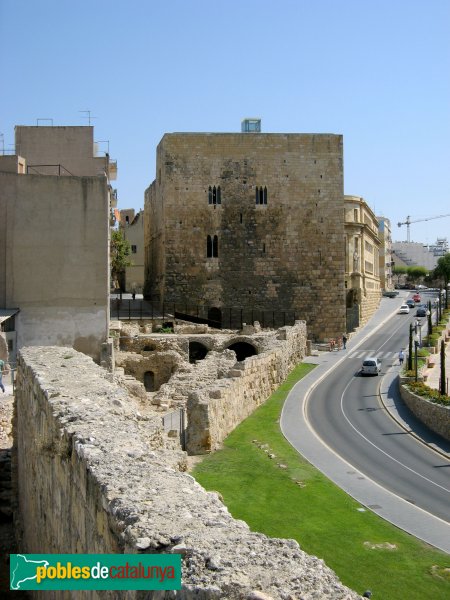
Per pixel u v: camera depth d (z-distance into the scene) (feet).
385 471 101.09
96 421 39.45
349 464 103.81
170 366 170.91
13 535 68.80
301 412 143.33
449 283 601.62
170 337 186.39
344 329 265.13
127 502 26.63
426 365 204.95
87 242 134.82
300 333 229.86
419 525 74.95
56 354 74.69
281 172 262.47
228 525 25.08
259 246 261.44
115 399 46.93
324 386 181.98
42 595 45.16
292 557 22.66
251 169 261.03
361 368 213.05
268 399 156.56
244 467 92.73
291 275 262.88
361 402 160.86
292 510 76.64
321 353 248.32
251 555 22.49
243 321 260.01
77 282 134.41
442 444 122.62
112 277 294.87
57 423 40.60
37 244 133.28
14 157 142.72
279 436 117.70
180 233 257.75
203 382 128.98
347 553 64.95
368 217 411.13
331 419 140.87
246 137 261.03
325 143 264.52
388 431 132.16
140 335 193.16
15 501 74.23
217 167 259.80
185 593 20.95
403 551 65.98
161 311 255.91
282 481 87.86
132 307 260.83
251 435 115.75
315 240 263.70
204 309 258.16
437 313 322.55
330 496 83.76
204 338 198.80
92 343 134.41
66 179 134.31
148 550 23.15
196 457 97.96
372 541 68.44
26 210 132.98
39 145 185.57
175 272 257.14
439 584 58.34
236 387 124.36
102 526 28.07
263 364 154.10
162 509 26.13
